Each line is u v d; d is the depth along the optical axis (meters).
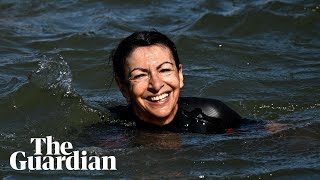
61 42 9.10
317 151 5.77
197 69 8.25
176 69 6.05
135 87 5.99
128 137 6.11
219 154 5.71
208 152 5.76
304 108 7.13
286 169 5.39
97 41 9.14
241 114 7.06
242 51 8.85
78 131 6.43
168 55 6.00
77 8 10.62
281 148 5.85
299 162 5.54
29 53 8.69
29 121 6.68
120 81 6.17
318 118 6.75
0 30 9.47
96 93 7.54
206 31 9.60
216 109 6.37
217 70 8.23
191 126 6.26
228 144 5.93
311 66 8.34
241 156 5.67
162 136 6.11
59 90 7.12
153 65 5.93
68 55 8.59
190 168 5.47
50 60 8.32
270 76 8.02
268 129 6.32
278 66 8.38
